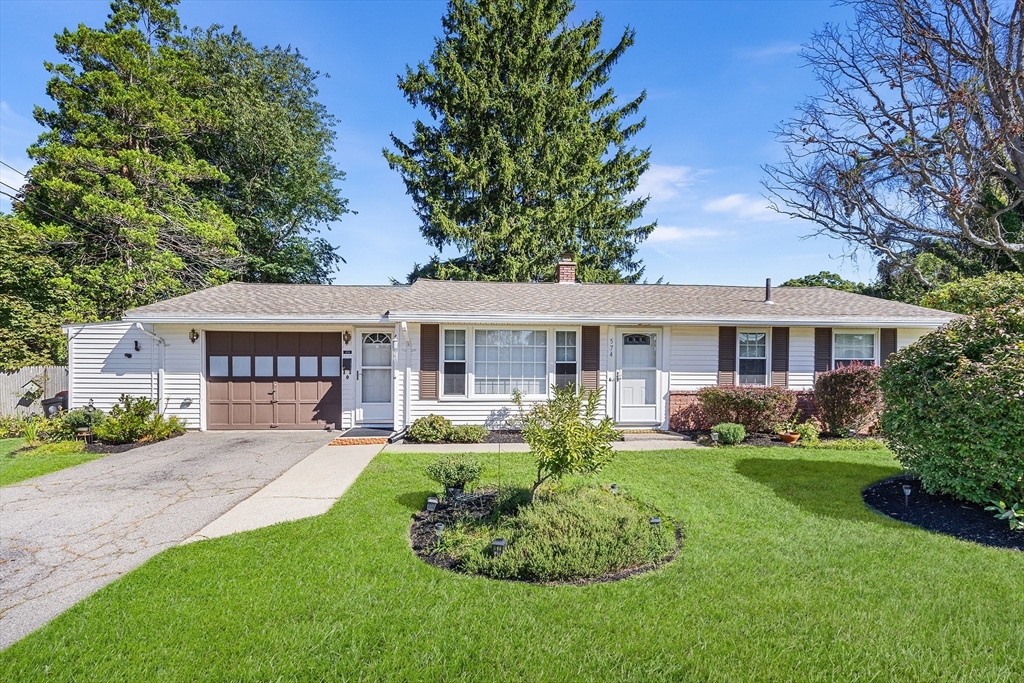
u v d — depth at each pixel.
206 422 10.76
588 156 22.09
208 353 10.76
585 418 5.32
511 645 2.99
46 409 11.02
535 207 21.89
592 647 2.97
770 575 3.89
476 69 22.05
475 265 21.95
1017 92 13.72
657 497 6.03
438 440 9.78
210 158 22.42
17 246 14.95
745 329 11.17
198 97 21.80
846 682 2.68
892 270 20.88
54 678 2.71
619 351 11.00
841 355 11.30
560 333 10.85
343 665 2.79
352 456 8.44
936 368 5.70
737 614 3.32
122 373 10.62
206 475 7.15
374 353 11.20
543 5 21.89
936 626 3.19
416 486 6.51
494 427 10.60
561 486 5.98
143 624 3.21
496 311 10.38
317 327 10.93
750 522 5.15
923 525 5.09
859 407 10.03
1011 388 4.93
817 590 3.65
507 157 20.92
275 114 22.91
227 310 10.47
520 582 3.79
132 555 4.41
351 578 3.84
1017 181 14.49
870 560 4.19
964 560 4.20
